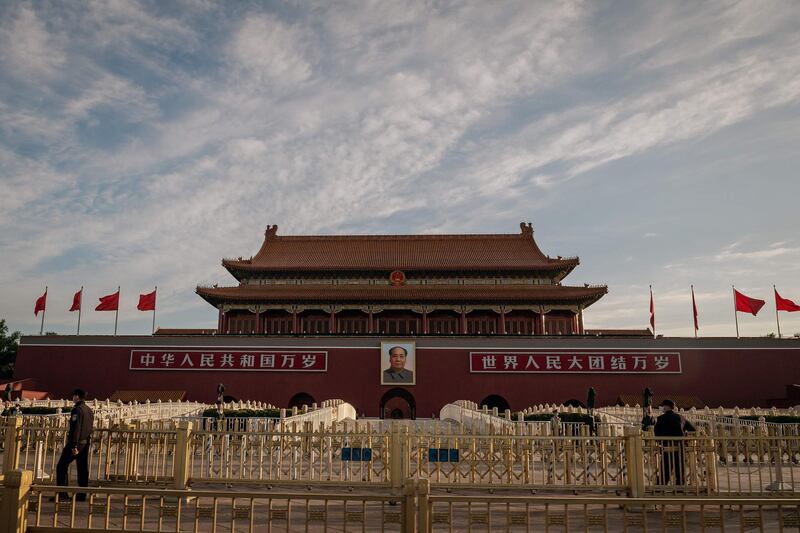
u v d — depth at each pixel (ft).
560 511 50.06
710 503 32.22
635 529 45.19
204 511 48.11
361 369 197.06
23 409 131.85
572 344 195.31
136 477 56.59
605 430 74.33
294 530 43.60
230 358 197.77
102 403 147.43
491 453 58.49
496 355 196.24
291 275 231.91
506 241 252.01
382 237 255.91
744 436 56.24
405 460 56.24
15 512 32.83
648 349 193.36
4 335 291.38
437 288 222.89
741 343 192.65
